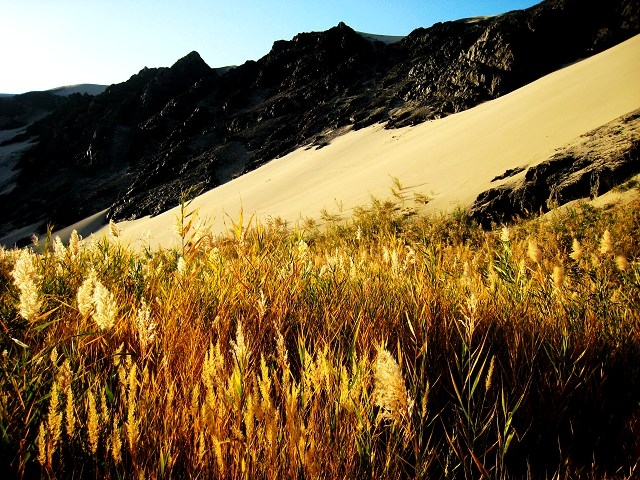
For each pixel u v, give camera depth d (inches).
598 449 62.2
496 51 1851.6
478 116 1141.1
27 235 2945.4
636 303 96.9
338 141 2203.5
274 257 115.4
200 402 59.1
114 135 4106.8
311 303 96.5
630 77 636.7
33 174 4160.9
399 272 117.0
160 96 4539.9
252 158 2689.5
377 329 82.0
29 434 52.2
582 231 294.8
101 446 51.4
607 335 86.4
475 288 102.1
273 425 46.2
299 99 3316.9
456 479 57.4
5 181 4259.4
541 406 69.3
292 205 1096.8
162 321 76.9
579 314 94.7
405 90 2544.3
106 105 4781.0
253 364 65.3
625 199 329.1
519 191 450.3
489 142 752.3
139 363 65.4
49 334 69.1
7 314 75.9
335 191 1055.0
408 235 323.6
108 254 120.6
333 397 55.3
